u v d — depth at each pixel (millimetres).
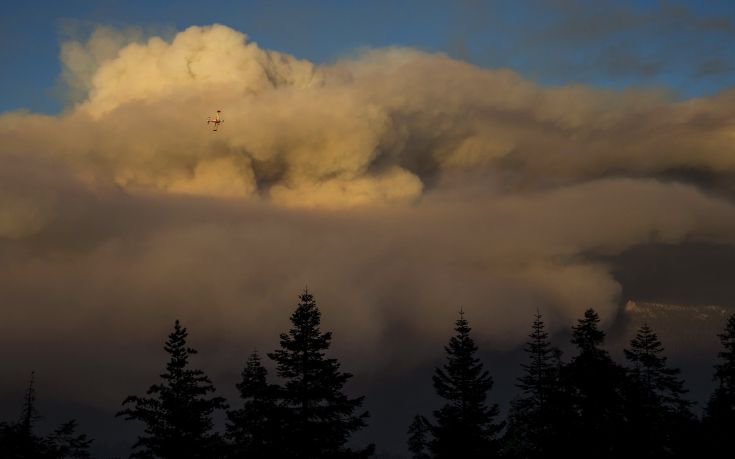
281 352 40281
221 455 43875
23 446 48625
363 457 40781
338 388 40188
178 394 41344
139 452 40875
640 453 49562
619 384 49281
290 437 39250
